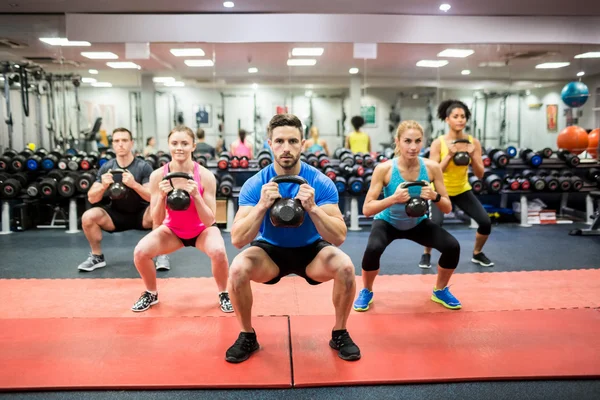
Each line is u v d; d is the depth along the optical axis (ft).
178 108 20.92
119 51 18.81
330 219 5.82
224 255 7.77
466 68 21.29
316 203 6.16
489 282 9.47
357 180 15.52
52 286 9.32
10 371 5.73
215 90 20.99
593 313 7.64
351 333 6.88
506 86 21.48
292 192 6.21
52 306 8.11
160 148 20.98
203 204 7.55
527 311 7.76
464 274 10.05
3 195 15.15
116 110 20.53
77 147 20.34
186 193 7.39
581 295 8.62
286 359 6.05
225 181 16.08
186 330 7.00
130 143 10.71
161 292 8.93
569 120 20.84
